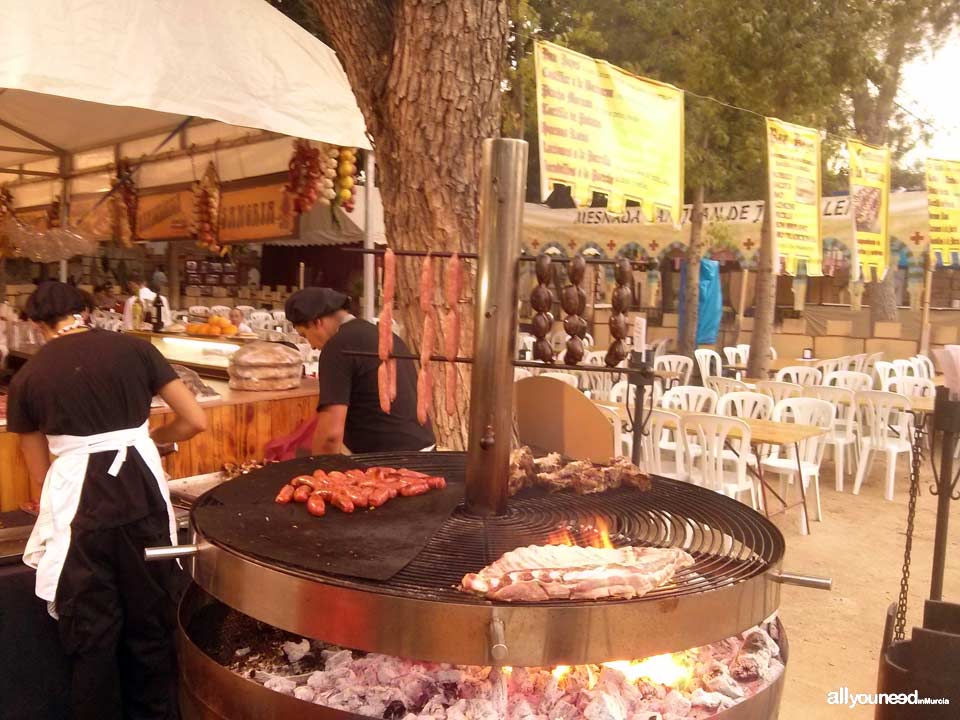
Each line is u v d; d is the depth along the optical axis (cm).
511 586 174
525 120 1041
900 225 880
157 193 681
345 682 210
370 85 345
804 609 468
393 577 186
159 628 296
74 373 275
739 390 821
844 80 978
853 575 526
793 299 1466
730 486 577
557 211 1019
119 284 1202
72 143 716
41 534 275
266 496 247
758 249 997
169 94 380
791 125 575
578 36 1038
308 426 414
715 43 980
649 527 236
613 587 177
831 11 951
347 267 1204
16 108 604
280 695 190
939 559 320
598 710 190
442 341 343
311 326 358
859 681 383
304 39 429
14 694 292
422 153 335
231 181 607
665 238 969
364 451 348
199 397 416
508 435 235
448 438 353
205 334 622
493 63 338
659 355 1154
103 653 281
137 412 288
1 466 342
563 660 172
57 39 340
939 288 1363
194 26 386
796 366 1002
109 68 357
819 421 724
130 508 282
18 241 702
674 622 178
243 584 194
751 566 204
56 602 274
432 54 326
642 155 480
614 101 461
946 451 314
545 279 225
